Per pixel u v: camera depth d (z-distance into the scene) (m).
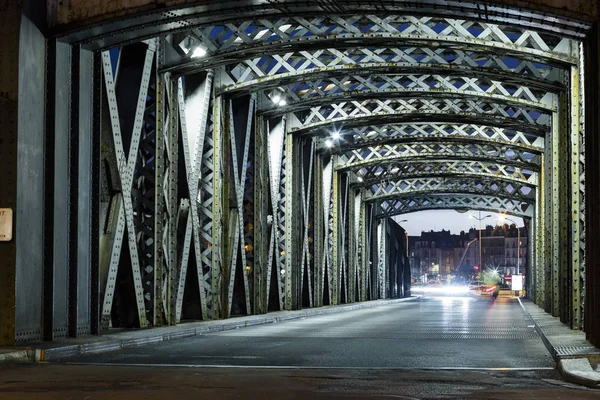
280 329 21.33
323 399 7.88
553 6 13.48
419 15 14.88
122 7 14.27
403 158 38.44
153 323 19.06
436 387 9.02
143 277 19.23
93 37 14.98
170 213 19.95
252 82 22.95
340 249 41.06
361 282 47.81
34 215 13.92
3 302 13.21
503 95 24.61
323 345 15.73
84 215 15.40
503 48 18.73
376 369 11.03
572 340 14.78
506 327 22.75
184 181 21.08
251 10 14.69
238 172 25.52
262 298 27.80
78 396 7.94
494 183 47.44
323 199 37.12
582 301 18.14
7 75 13.47
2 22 13.58
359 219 47.62
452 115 28.48
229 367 11.23
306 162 34.31
